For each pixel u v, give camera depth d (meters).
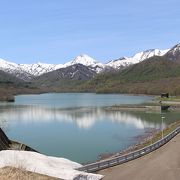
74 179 29.58
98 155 63.91
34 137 87.75
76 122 121.56
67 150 69.75
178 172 38.56
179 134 69.62
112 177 36.03
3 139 42.09
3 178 24.58
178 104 193.12
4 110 173.75
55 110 171.50
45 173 28.86
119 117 138.38
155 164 42.69
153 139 69.44
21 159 30.88
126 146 73.06
